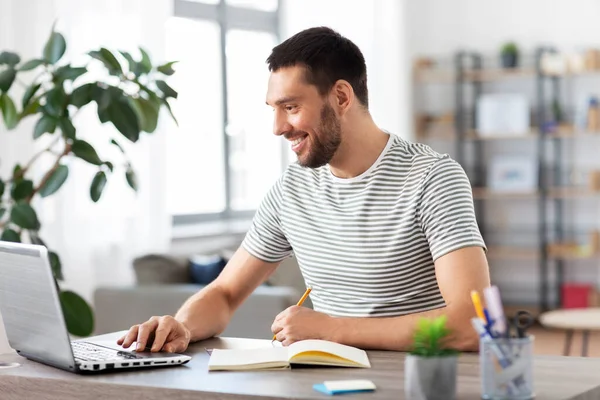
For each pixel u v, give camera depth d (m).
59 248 5.00
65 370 2.16
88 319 3.95
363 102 2.52
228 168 7.11
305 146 2.44
